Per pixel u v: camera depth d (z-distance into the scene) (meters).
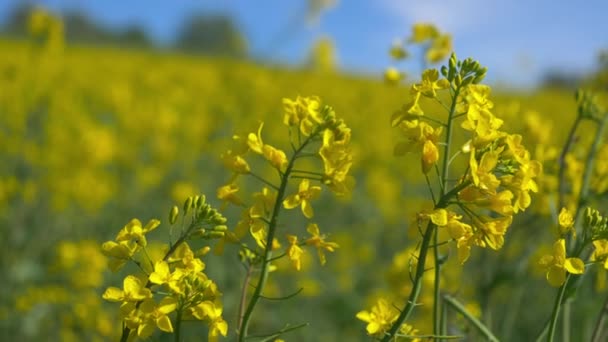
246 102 15.37
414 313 5.39
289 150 12.59
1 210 7.51
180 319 2.08
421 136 2.17
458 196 2.12
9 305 6.22
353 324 7.14
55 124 10.62
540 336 2.75
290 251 2.21
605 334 3.21
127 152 11.01
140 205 9.60
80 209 8.34
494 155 2.06
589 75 5.16
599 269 2.96
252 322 6.47
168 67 20.88
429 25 3.87
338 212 10.57
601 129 3.55
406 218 10.01
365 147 13.65
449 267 4.73
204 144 12.17
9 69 11.41
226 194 2.26
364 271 8.47
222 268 6.49
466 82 2.22
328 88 19.11
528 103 19.53
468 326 3.46
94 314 5.06
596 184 3.60
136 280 2.03
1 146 9.34
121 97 13.55
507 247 4.17
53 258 6.91
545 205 3.72
